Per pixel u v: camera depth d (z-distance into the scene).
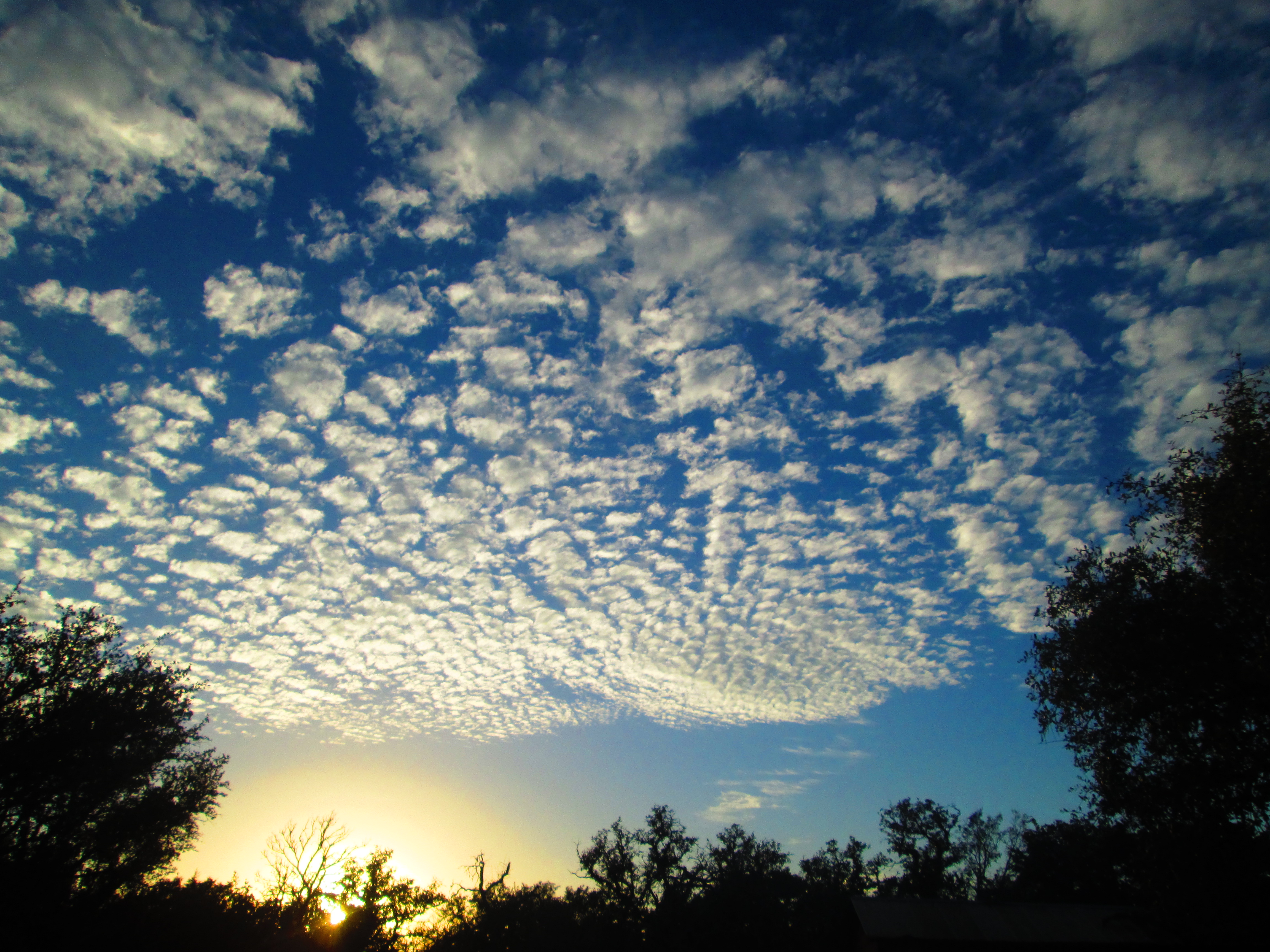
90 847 26.42
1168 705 18.33
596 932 41.91
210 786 31.06
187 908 30.47
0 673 23.77
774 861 46.22
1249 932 17.72
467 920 44.09
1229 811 17.98
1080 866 37.06
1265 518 15.25
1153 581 18.22
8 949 23.22
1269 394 16.14
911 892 45.59
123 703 25.73
